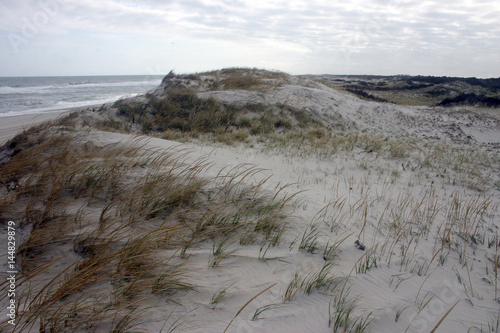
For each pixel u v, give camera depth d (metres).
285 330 2.45
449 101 25.64
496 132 16.80
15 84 73.81
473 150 13.17
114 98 35.62
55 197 4.01
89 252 3.11
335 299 2.88
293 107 14.79
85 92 45.81
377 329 2.59
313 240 3.91
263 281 3.06
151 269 2.96
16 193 3.96
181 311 2.53
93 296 2.57
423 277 3.54
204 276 3.00
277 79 21.30
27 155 5.35
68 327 2.27
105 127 10.34
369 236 4.39
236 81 18.77
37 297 2.49
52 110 23.16
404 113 18.23
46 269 2.86
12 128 13.87
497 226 5.32
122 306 2.48
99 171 4.73
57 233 3.29
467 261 4.08
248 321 2.49
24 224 3.44
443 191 7.14
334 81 45.38
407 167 9.05
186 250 3.38
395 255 3.95
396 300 3.03
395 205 5.82
